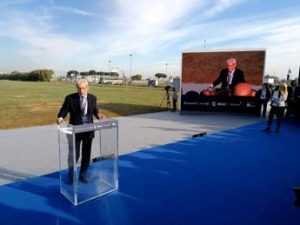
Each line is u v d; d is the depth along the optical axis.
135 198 4.12
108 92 34.38
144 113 14.80
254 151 6.93
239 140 8.17
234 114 13.94
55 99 21.80
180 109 14.73
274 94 9.35
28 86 46.12
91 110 4.30
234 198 4.16
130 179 4.91
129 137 8.51
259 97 13.38
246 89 13.59
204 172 5.32
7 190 4.39
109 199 4.08
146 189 4.47
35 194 4.25
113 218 3.54
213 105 14.23
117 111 15.16
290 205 3.94
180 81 14.62
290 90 12.72
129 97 26.39
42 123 10.85
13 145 7.32
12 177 4.97
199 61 14.20
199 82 14.33
